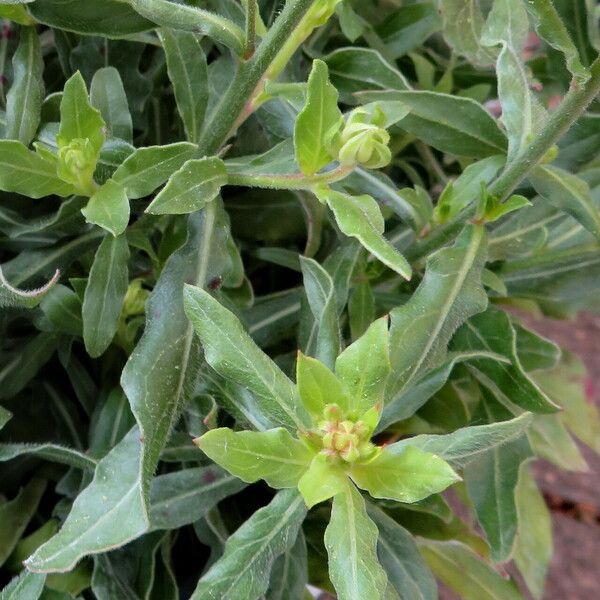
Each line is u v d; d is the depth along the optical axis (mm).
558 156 247
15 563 229
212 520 227
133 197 177
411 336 184
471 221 202
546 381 337
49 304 208
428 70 295
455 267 194
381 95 231
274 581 221
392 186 230
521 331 271
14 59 200
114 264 187
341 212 164
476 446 159
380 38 291
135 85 239
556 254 263
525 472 330
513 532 244
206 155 199
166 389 169
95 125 175
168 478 208
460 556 288
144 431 159
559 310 305
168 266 184
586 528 497
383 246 159
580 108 187
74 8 189
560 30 178
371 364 154
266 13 251
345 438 150
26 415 256
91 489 159
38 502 242
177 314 178
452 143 234
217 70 237
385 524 233
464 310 192
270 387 160
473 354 211
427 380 206
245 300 240
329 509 250
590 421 334
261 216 271
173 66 201
